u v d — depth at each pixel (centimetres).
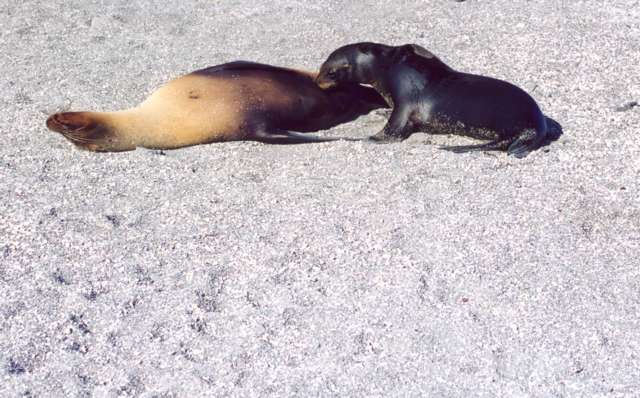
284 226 562
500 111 602
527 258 546
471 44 694
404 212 568
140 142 610
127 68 681
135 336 519
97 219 568
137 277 541
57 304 530
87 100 650
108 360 511
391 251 549
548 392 498
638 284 534
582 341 514
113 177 593
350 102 646
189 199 579
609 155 600
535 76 661
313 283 537
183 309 528
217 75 622
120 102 649
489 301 529
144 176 593
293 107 625
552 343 513
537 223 562
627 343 513
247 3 751
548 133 615
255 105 616
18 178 592
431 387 500
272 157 605
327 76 638
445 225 561
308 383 502
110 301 531
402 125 618
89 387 503
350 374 505
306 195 578
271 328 520
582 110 632
